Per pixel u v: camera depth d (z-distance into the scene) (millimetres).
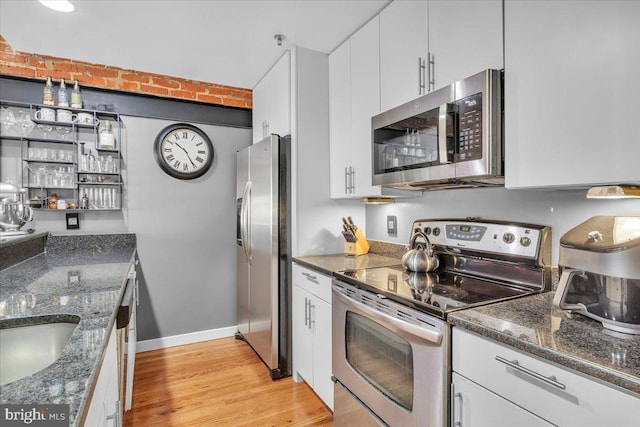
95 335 874
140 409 2043
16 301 1192
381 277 1701
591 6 992
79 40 2201
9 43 2238
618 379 705
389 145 1767
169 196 2980
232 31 2129
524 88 1175
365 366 1571
